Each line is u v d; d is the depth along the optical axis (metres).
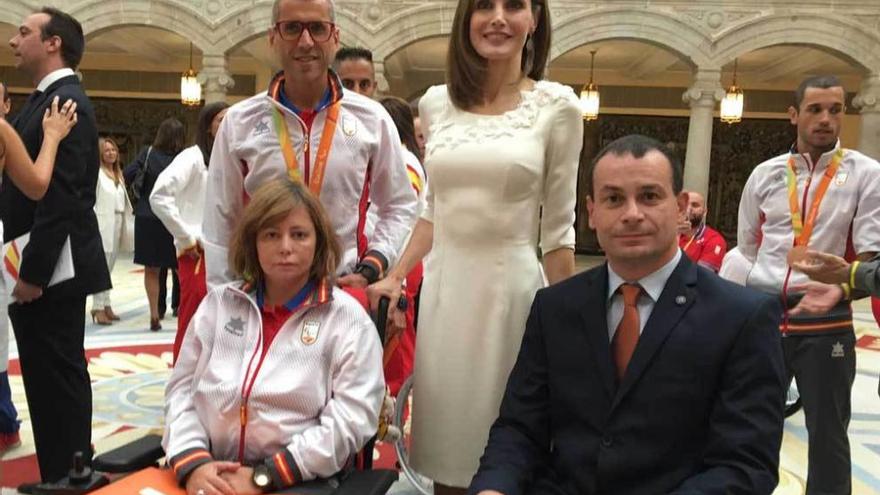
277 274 2.33
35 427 3.39
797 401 5.06
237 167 2.67
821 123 3.45
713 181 17.39
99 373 5.74
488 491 2.06
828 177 3.48
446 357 2.48
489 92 2.51
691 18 11.95
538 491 2.19
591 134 17.38
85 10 12.16
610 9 11.94
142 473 2.23
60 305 3.30
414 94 16.95
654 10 11.90
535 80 2.58
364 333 2.38
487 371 2.44
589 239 17.78
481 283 2.45
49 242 3.16
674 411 2.03
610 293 2.18
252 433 2.29
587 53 14.88
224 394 2.30
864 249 3.32
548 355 2.24
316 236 2.38
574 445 2.15
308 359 2.34
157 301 7.43
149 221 7.23
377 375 2.39
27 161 2.87
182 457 2.19
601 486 2.08
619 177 2.07
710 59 11.99
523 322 2.46
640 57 15.07
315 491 2.17
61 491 2.57
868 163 3.40
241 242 2.39
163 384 5.48
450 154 2.46
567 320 2.21
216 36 12.36
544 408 2.26
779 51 13.82
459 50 2.46
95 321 7.68
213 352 2.39
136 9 12.24
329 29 2.55
